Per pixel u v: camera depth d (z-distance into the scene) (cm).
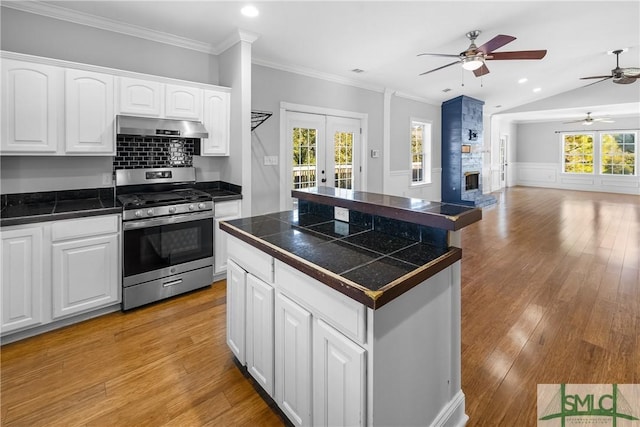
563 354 210
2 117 234
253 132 415
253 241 166
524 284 323
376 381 111
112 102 279
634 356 206
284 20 316
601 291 304
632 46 481
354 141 546
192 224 303
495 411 165
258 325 170
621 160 1011
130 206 266
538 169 1181
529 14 354
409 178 678
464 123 740
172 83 311
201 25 320
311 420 138
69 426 158
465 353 213
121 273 268
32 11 271
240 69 340
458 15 334
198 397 177
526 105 885
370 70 483
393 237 166
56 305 239
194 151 361
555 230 541
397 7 306
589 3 343
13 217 221
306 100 471
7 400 174
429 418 141
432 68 488
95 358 211
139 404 172
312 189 237
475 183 802
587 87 786
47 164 283
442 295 143
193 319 262
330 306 122
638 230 534
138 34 323
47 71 249
